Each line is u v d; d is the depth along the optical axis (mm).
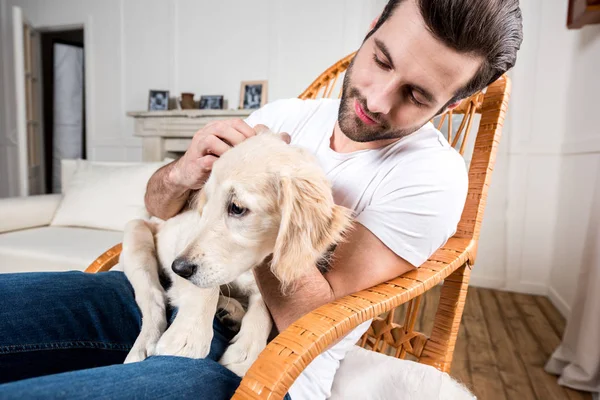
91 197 2512
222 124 895
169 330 747
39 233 2322
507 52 735
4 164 4770
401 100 759
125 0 4156
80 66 5480
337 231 759
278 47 3664
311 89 1479
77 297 845
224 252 760
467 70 718
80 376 585
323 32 3529
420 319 2385
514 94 2951
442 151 862
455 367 1936
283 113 1140
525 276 3061
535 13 2883
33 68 4688
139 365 652
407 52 703
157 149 3787
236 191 758
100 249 2023
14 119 4676
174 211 1058
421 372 901
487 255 3119
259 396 527
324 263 848
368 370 936
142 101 4227
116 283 922
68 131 5461
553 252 2928
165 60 4074
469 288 3111
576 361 1801
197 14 3914
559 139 2904
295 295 752
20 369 770
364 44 807
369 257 780
